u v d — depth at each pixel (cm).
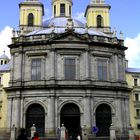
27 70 6794
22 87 6525
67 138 5688
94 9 9062
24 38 7000
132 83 7531
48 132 6266
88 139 5941
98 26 8969
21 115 6475
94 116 6444
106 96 6631
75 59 6731
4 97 7056
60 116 6384
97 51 6881
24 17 8650
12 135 5772
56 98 6406
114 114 6638
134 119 7194
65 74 6631
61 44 6712
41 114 6512
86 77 6600
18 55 6900
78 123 6519
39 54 6775
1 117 6938
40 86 6419
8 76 7256
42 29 8119
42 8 8869
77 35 6750
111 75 6919
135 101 7319
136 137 6072
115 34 7231
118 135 6384
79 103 6438
